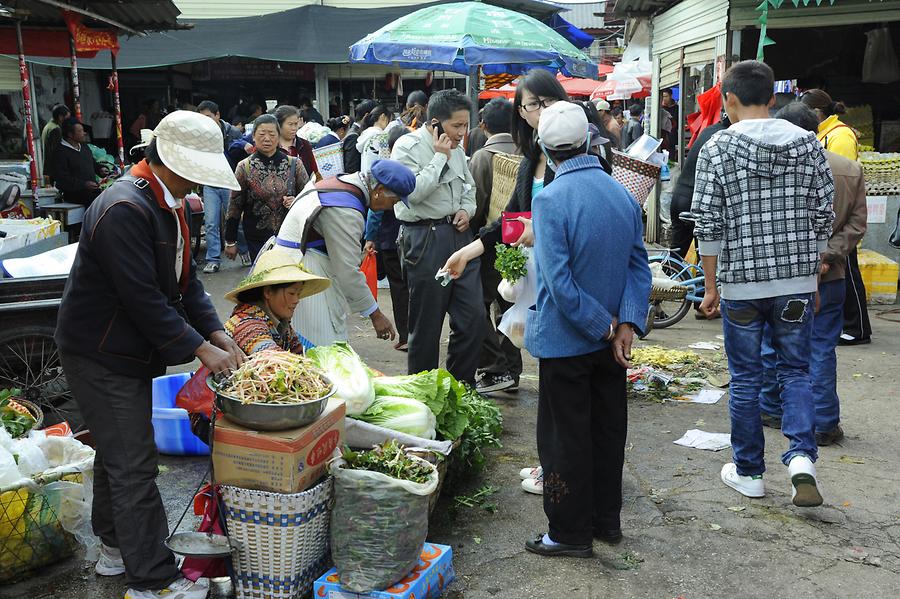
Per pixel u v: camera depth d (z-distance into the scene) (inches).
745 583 141.4
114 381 130.8
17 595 138.4
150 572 131.3
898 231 287.3
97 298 127.8
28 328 207.2
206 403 143.1
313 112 635.5
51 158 430.0
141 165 131.1
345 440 154.4
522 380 259.9
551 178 164.7
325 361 159.2
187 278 139.9
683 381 255.8
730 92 168.9
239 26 678.5
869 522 163.3
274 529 126.2
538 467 185.3
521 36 366.0
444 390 170.4
